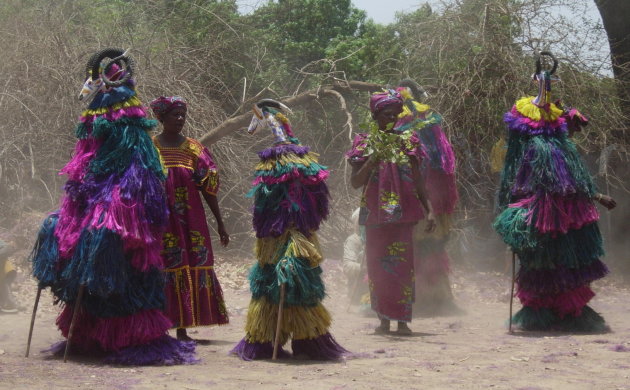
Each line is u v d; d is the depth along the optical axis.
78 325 5.79
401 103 7.19
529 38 12.02
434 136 8.55
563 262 7.11
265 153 5.83
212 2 14.98
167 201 6.42
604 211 12.65
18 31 12.84
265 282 5.85
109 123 5.66
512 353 6.02
